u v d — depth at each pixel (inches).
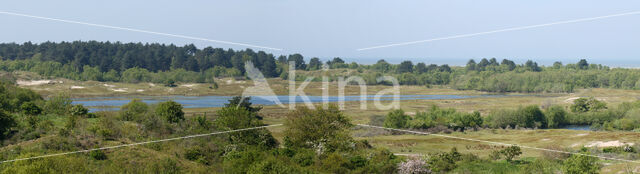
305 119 2048.5
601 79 6117.1
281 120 3208.7
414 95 5644.7
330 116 2070.6
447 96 5693.9
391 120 3171.8
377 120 3408.0
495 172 1606.8
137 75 6446.9
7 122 1585.9
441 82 6707.7
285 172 1437.0
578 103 3991.1
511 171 1624.0
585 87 6008.9
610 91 5669.3
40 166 1267.2
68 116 1902.1
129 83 6279.5
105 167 1360.7
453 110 3828.7
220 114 2278.5
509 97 5561.0
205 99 5073.8
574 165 1531.7
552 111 3695.9
